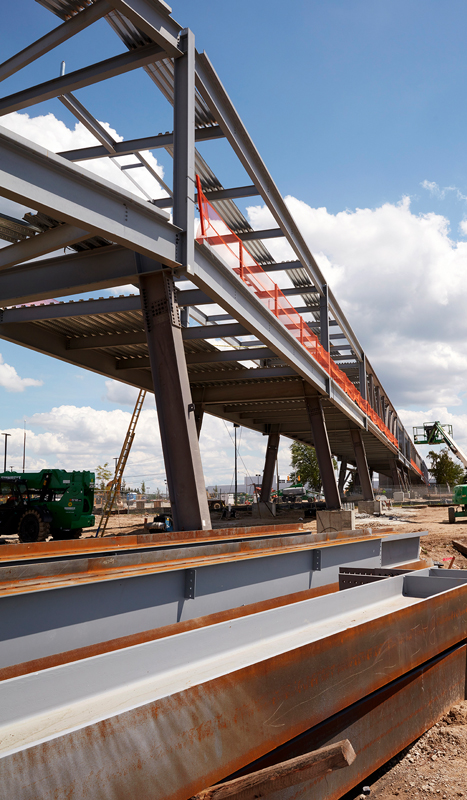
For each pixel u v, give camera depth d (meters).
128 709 2.26
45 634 4.49
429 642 4.61
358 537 9.47
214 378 23.45
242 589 6.73
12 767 1.88
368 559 9.66
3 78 11.47
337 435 43.38
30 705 2.92
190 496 10.52
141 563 5.76
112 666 3.38
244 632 4.53
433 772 3.80
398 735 4.00
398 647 4.12
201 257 10.95
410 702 4.21
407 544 11.27
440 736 4.36
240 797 2.44
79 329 17.77
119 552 7.55
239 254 13.64
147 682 3.59
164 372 10.80
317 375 20.84
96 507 46.34
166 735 2.37
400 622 4.18
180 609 5.80
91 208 8.25
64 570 5.01
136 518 39.31
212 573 6.27
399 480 61.81
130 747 2.23
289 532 11.38
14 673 3.98
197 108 13.51
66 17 10.49
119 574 5.18
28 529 20.42
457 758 3.99
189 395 10.86
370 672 3.74
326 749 2.57
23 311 15.38
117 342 18.25
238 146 13.91
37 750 1.95
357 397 30.09
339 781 3.28
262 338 14.87
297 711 3.08
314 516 37.47
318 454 23.28
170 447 10.75
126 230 8.85
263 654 4.34
